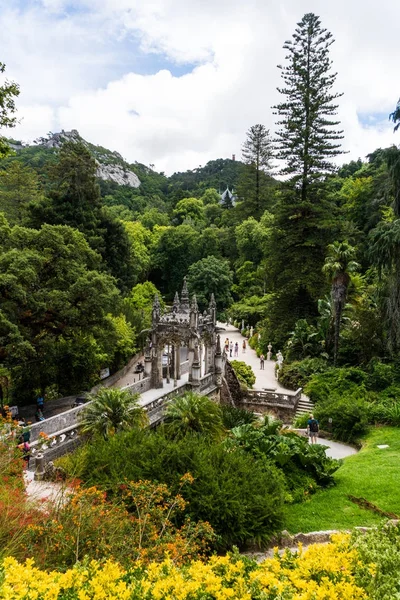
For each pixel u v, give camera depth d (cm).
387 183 3209
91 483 1187
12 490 854
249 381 3347
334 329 3341
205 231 7388
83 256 2848
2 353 2172
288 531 1211
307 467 1552
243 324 5528
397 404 2291
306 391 2870
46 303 2312
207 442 1546
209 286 6144
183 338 2539
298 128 4444
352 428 2206
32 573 550
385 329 2838
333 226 4188
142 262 6956
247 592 561
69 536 779
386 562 597
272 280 4603
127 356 3922
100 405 1698
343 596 537
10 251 2266
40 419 2273
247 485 1223
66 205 4253
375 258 2770
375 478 1523
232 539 1120
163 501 1100
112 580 566
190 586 544
